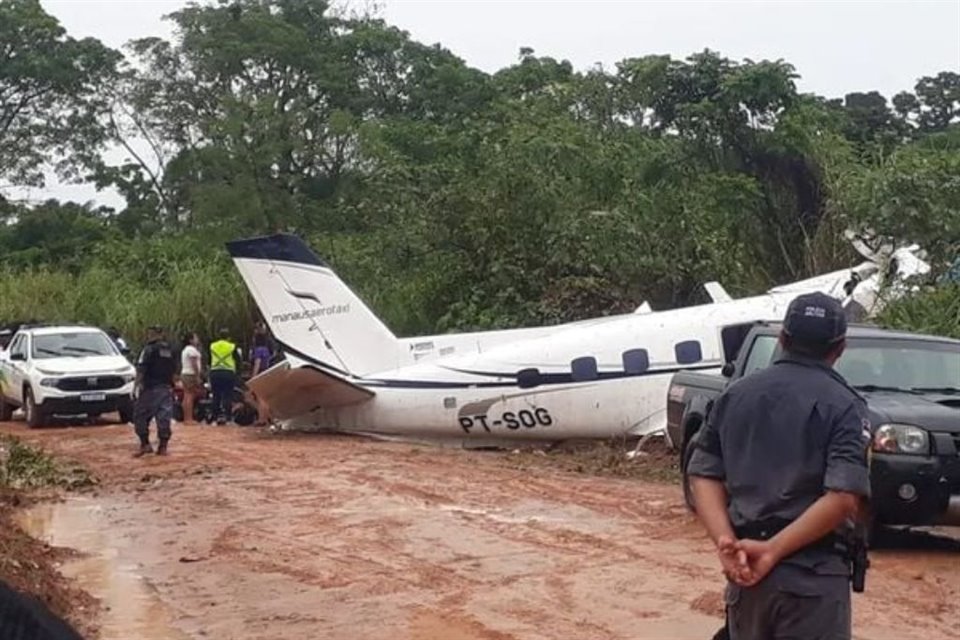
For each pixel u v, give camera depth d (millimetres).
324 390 21234
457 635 8969
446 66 57844
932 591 9969
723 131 34562
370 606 9914
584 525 13117
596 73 38875
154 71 62469
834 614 5129
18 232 58281
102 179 62781
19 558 10930
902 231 21578
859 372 12430
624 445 20328
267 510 14617
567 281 29578
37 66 60250
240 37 59125
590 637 8859
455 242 31719
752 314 20156
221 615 9812
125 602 10336
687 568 10938
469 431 20781
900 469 10781
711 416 5535
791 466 5234
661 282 29406
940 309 19391
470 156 34562
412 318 32188
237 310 35156
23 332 29234
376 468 17812
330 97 58625
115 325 36312
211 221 51344
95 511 15164
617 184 31141
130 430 25766
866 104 50312
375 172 36125
